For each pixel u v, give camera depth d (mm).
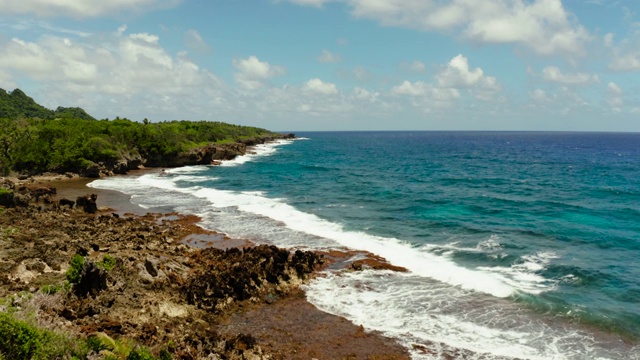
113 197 52750
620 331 20469
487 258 30312
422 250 32062
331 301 23641
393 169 93250
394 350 18969
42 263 23516
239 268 25469
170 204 48625
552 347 19125
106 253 27578
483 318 21672
